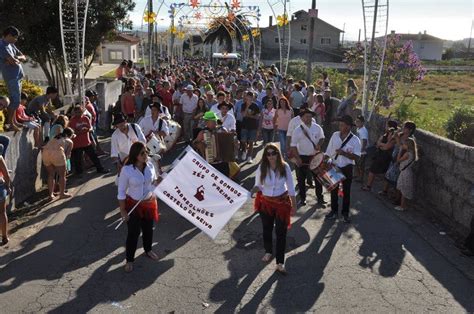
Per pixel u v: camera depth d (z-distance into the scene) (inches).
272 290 250.4
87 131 447.5
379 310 233.3
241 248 301.7
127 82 614.2
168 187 277.7
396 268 277.1
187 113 581.6
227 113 434.9
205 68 1443.2
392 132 405.7
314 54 2815.0
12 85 370.9
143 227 278.8
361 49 829.2
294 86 609.6
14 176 357.4
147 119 395.9
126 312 228.2
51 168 378.9
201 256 289.7
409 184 366.0
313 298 243.1
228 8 1250.0
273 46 2955.2
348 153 340.5
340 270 273.4
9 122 370.3
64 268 271.0
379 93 700.0
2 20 706.2
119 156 345.7
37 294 242.5
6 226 299.0
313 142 377.1
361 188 430.3
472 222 290.0
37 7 739.4
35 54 900.0
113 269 270.7
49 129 418.6
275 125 510.9
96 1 900.0
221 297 242.8
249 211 368.8
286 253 295.1
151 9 929.5
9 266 271.6
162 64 1713.8
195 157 283.6
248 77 947.3
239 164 507.5
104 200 385.4
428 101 1214.9
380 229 335.6
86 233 320.2
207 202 280.8
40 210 360.5
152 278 261.3
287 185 264.7
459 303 240.5
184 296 243.3
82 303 235.3
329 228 336.8
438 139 361.7
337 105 631.2
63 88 914.1
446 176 348.5
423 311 233.1
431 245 309.1
